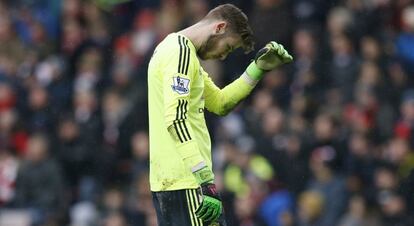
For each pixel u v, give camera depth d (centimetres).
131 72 4888
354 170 4194
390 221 4047
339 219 4081
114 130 4772
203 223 2194
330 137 4262
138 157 4481
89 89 4950
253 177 4188
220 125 4450
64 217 4581
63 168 4709
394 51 4841
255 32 4853
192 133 2148
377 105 4472
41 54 5356
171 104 2155
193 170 2139
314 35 4738
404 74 4756
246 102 4741
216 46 2241
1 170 4725
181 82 2167
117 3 5434
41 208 4559
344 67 4609
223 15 2236
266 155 4306
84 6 5462
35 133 4866
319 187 4156
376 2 4984
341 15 4809
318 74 4619
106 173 4678
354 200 4066
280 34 4838
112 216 4341
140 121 4684
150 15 5284
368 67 4569
